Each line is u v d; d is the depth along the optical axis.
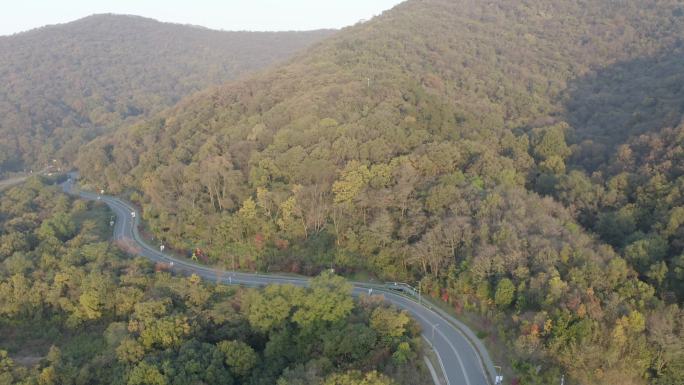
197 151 134.88
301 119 119.88
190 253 106.38
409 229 87.50
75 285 89.88
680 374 56.88
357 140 110.12
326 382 56.38
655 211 91.50
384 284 86.81
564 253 71.56
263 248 99.25
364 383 55.31
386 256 87.69
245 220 101.75
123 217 132.88
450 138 121.44
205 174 113.81
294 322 73.56
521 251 73.56
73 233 117.00
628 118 141.75
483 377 61.22
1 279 91.31
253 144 122.06
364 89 137.00
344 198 97.50
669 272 73.69
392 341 66.06
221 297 83.06
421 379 60.53
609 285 66.94
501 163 108.75
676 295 71.19
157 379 63.00
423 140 114.00
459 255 80.00
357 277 89.69
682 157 102.19
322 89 137.38
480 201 87.31
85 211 136.75
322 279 76.50
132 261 98.94
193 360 65.06
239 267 98.75
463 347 67.00
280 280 92.50
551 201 95.12
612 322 59.81
